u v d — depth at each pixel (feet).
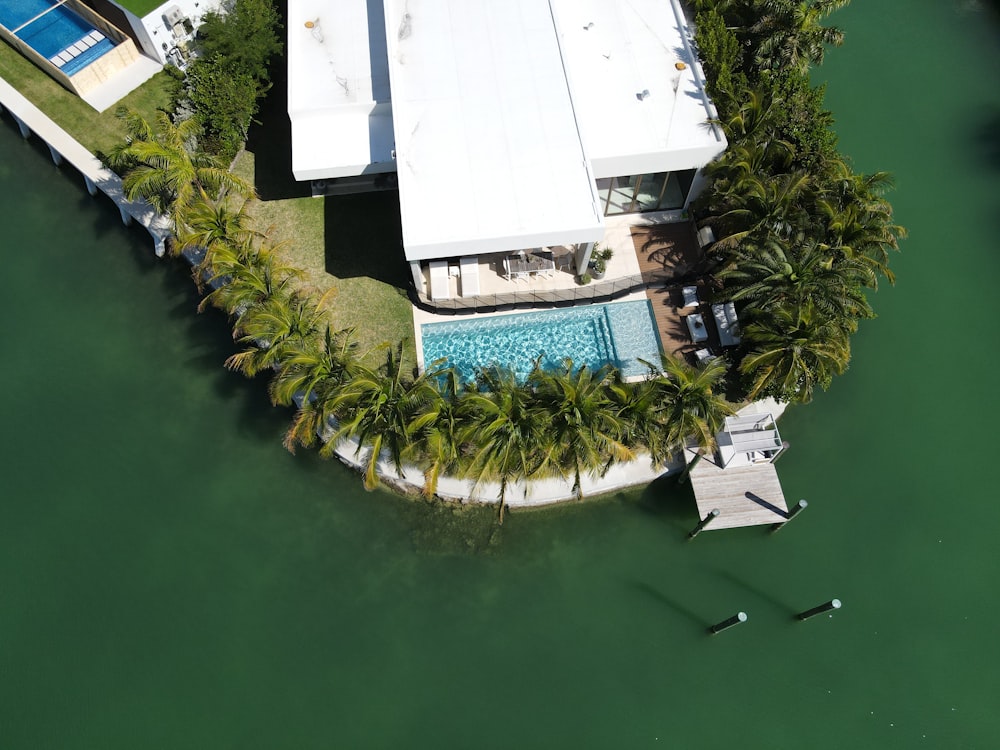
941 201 123.13
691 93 111.04
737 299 101.30
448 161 101.50
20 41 127.65
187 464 106.01
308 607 97.55
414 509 101.65
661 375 92.32
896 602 97.19
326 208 118.11
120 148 106.63
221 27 119.14
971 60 137.08
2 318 116.37
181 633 96.32
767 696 92.68
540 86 106.63
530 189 99.55
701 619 96.63
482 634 96.07
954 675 93.61
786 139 110.32
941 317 113.70
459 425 89.20
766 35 116.98
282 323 93.35
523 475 92.12
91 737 91.04
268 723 91.71
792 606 97.14
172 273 119.03
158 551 100.99
